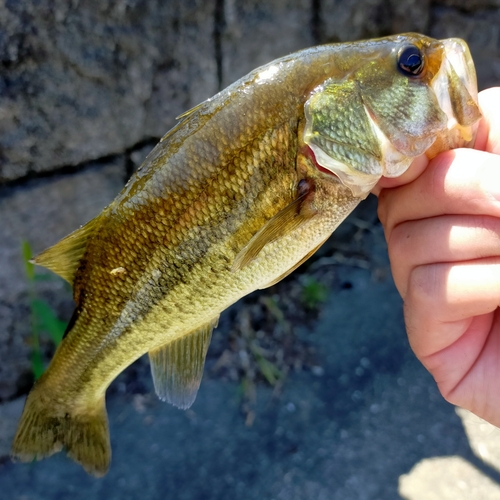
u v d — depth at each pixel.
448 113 0.17
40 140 0.34
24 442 0.23
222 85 0.39
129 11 0.33
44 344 0.39
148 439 0.37
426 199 0.17
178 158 0.18
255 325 0.45
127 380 0.41
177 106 0.38
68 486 0.35
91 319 0.21
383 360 0.42
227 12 0.37
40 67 0.32
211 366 0.42
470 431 0.37
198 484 0.35
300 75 0.18
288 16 0.40
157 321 0.20
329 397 0.40
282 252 0.19
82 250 0.20
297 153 0.18
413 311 0.18
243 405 0.39
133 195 0.19
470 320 0.19
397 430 0.37
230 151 0.18
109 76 0.34
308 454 0.36
